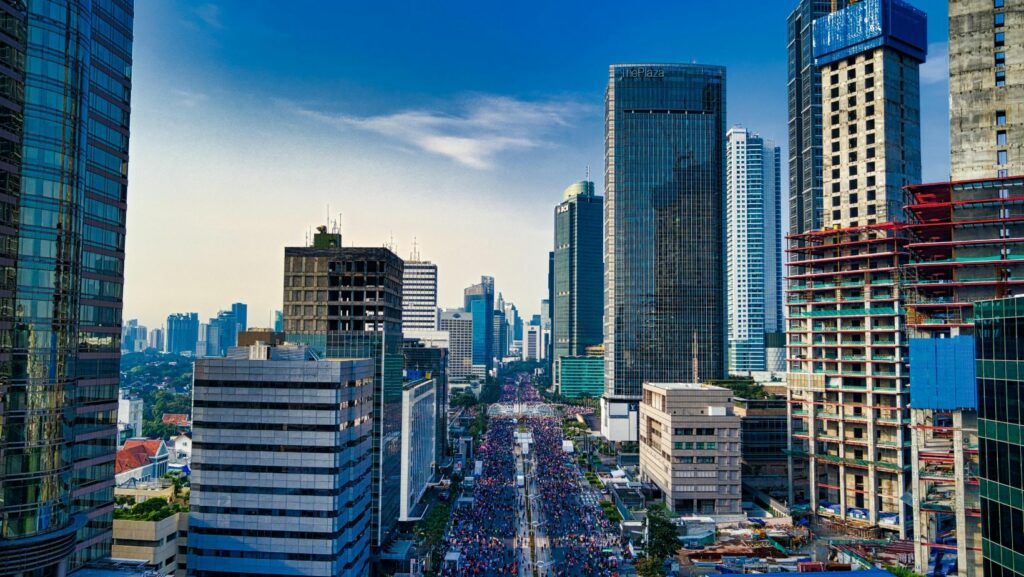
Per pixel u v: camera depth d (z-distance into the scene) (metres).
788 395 194.62
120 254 124.81
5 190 89.88
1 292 88.31
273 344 164.25
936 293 147.00
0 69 90.19
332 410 127.12
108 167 121.19
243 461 127.69
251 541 126.75
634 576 146.00
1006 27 140.00
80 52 98.06
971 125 141.62
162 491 143.62
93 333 116.12
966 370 118.25
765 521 179.12
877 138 182.62
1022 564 69.81
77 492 110.31
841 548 149.00
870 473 170.00
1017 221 134.88
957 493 116.88
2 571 83.94
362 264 177.88
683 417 196.88
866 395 173.12
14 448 87.31
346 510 131.75
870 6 184.62
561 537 177.50
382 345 163.38
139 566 101.44
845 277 178.25
